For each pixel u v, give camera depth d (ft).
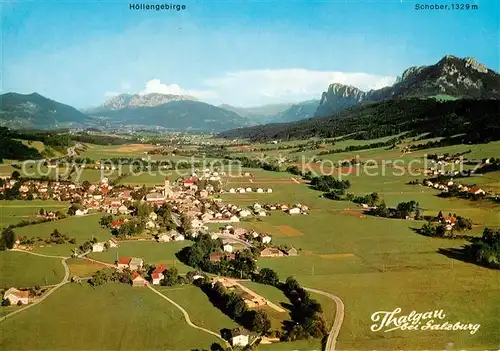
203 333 392.68
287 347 363.97
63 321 418.10
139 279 501.15
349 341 366.84
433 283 487.61
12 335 394.73
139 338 387.14
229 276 523.70
